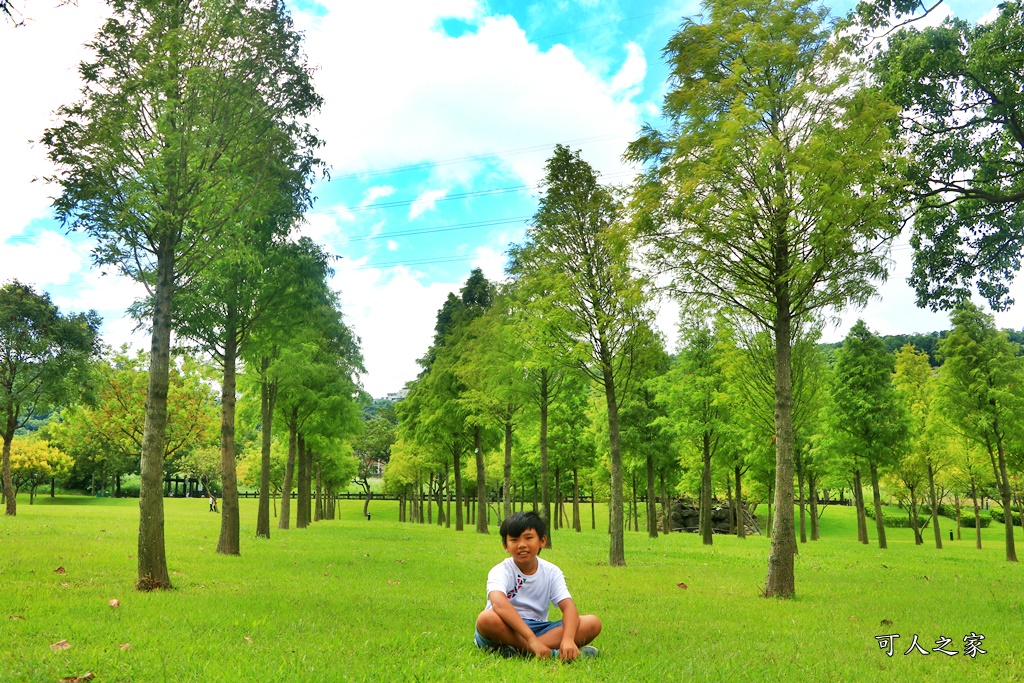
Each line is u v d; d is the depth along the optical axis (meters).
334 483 64.69
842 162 11.45
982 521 66.31
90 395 34.19
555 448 42.97
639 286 13.92
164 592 10.15
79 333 32.66
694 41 13.05
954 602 11.98
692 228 12.82
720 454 36.78
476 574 14.24
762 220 12.48
